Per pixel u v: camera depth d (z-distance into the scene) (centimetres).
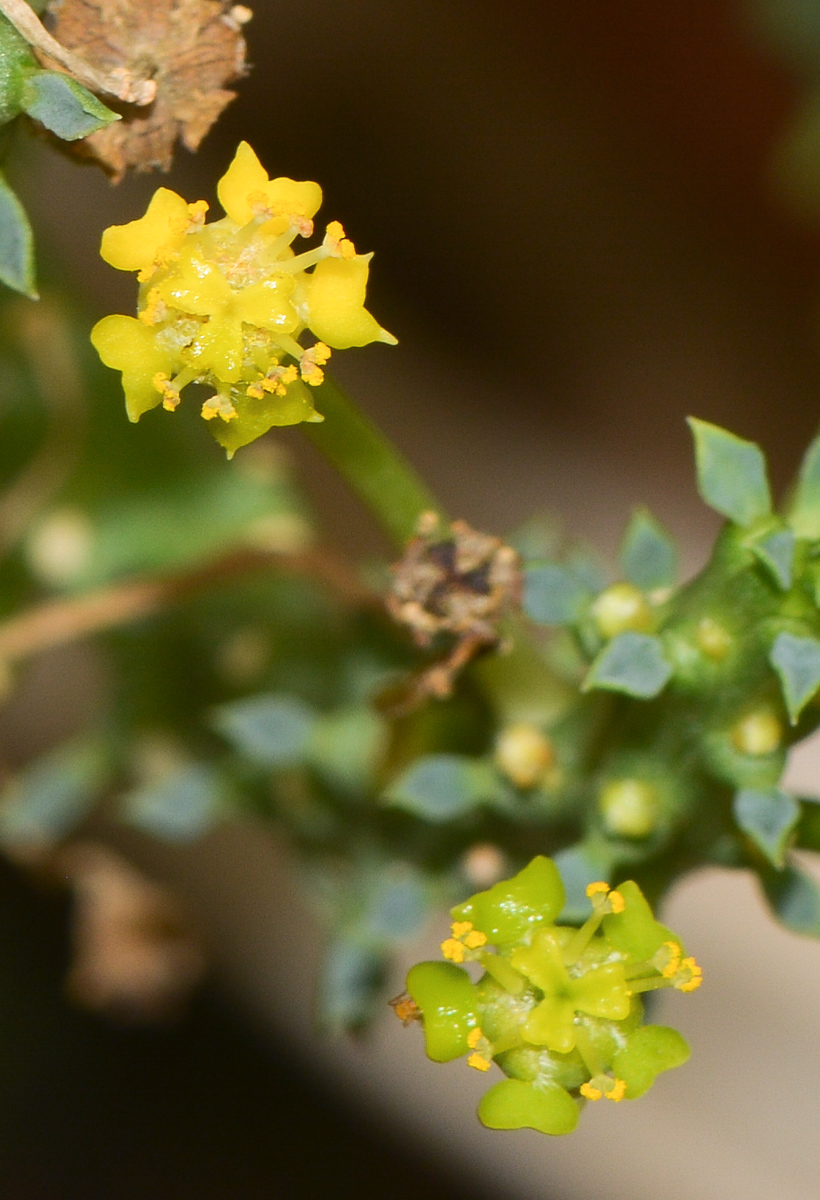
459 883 13
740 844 12
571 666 13
